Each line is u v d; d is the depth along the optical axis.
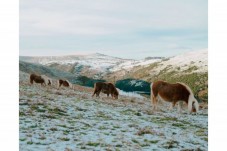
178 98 26.84
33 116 18.97
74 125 17.88
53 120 18.64
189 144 15.80
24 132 15.00
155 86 27.41
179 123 21.83
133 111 25.22
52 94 30.38
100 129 17.59
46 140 14.06
